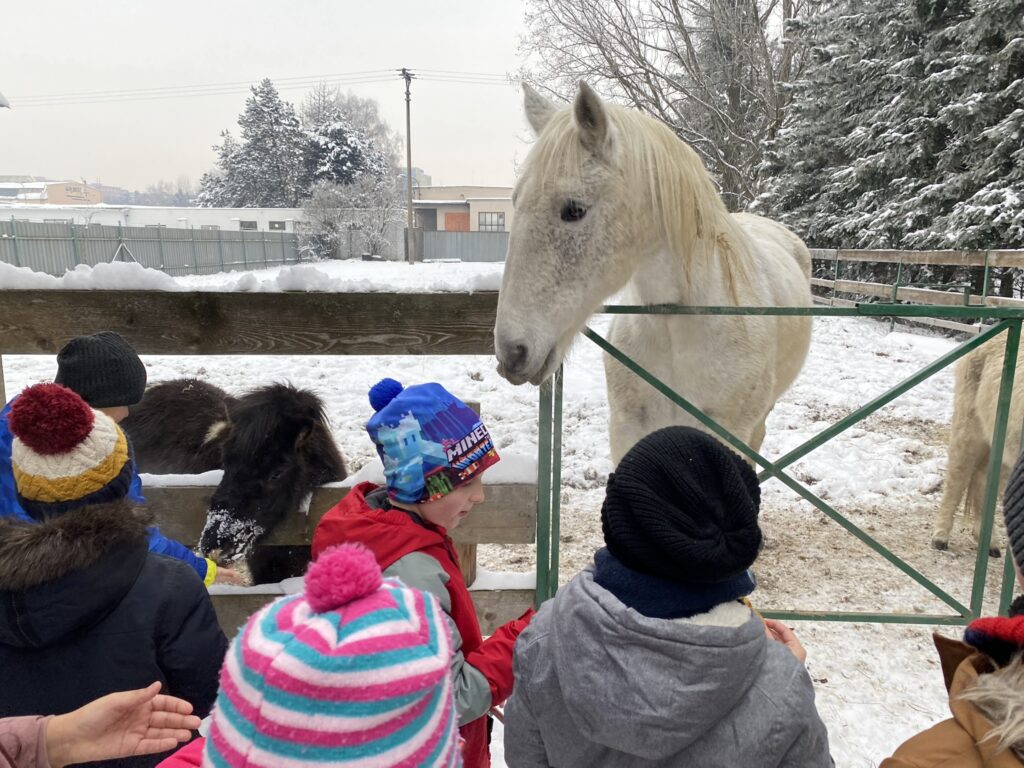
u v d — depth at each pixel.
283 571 2.65
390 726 0.75
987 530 2.55
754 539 1.01
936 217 11.73
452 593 1.47
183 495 2.43
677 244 2.42
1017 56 10.82
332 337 2.38
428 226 58.81
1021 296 12.00
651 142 2.37
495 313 2.38
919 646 3.00
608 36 19.02
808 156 15.70
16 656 1.26
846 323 11.52
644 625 0.97
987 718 0.89
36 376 7.20
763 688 1.01
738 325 2.65
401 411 1.42
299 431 2.37
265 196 51.41
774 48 20.30
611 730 1.00
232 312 2.36
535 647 1.16
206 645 1.40
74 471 1.27
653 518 0.98
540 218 2.25
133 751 1.16
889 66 13.34
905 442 5.68
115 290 2.34
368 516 1.44
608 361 2.93
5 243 18.86
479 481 1.54
